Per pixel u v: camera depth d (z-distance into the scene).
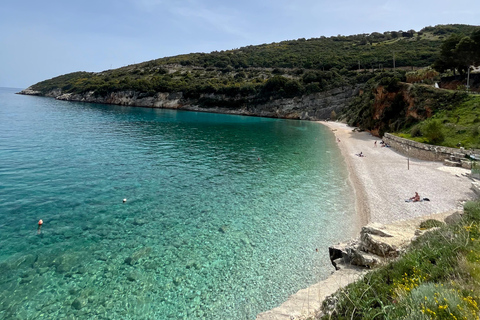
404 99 54.44
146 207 19.94
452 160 31.48
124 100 131.75
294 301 9.94
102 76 170.50
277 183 26.42
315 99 107.69
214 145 45.44
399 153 40.97
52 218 17.36
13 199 19.52
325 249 15.19
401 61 104.38
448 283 5.44
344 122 92.50
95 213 18.50
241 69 147.50
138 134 51.91
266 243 15.70
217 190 24.08
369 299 6.21
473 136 33.06
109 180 25.14
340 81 106.06
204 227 17.38
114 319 10.18
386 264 8.11
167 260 13.83
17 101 125.75
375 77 91.69
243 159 36.31
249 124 81.75
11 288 11.20
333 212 19.91
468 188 23.69
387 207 20.39
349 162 35.38
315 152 42.16
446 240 7.84
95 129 54.62
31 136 42.50
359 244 12.34
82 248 14.41
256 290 12.02
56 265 12.86
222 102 122.12
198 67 161.12
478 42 51.38
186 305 11.05
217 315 10.64
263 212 19.81
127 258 13.79
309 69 128.88
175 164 32.12
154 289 11.80
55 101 138.25
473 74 55.16
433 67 61.62
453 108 41.47
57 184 23.16
